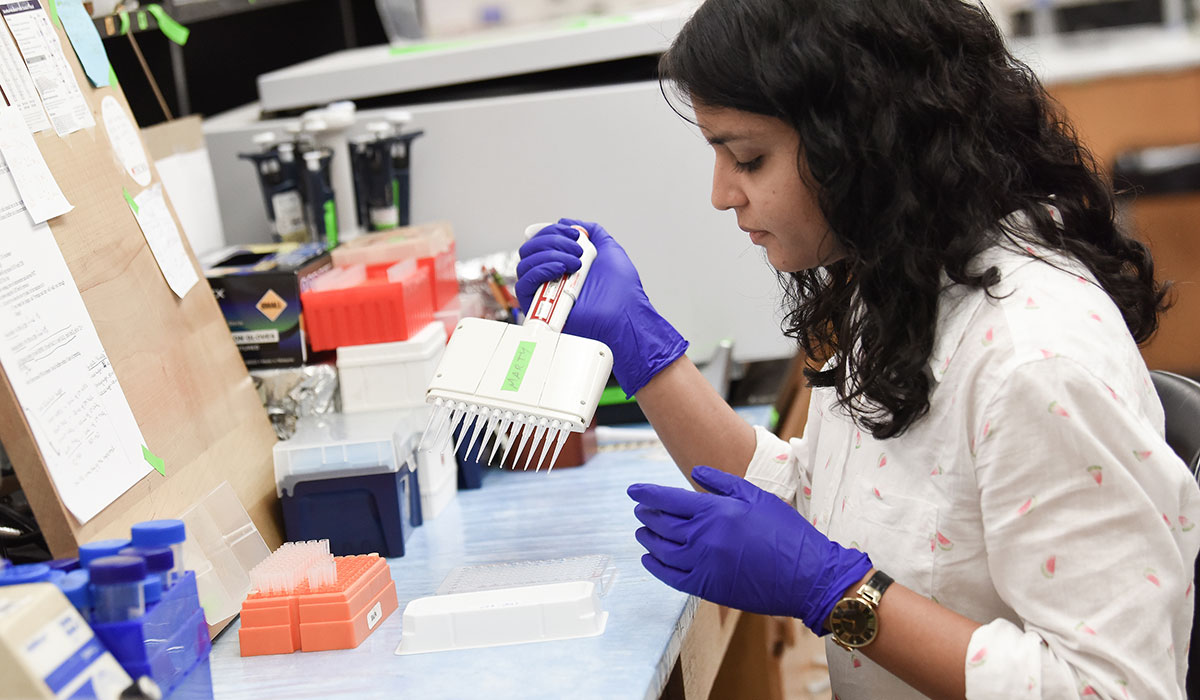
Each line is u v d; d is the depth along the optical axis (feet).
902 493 3.66
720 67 3.46
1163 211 14.92
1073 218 3.73
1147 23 17.01
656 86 6.58
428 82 6.91
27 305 3.75
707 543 3.68
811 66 3.35
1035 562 3.23
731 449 4.65
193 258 5.11
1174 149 14.98
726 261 6.74
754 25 3.43
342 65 7.05
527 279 4.48
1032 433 3.21
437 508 5.27
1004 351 3.30
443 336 5.65
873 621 3.45
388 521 4.75
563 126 6.72
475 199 6.90
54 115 4.25
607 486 5.51
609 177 6.75
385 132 6.31
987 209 3.48
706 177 6.65
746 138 3.56
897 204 3.41
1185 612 3.27
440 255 5.88
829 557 3.59
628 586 4.19
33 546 4.12
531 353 4.12
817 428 4.45
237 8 6.79
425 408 5.37
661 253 6.80
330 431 4.96
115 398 4.07
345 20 10.03
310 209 6.31
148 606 3.12
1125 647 3.13
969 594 3.57
